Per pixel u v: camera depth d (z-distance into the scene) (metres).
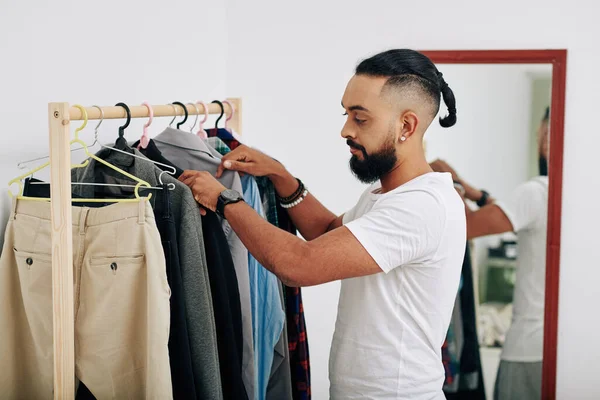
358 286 1.71
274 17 3.33
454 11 3.24
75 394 1.55
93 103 2.03
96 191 1.66
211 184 1.63
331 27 3.30
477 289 3.30
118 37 2.18
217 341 1.65
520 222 3.26
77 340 1.49
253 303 1.85
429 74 1.66
